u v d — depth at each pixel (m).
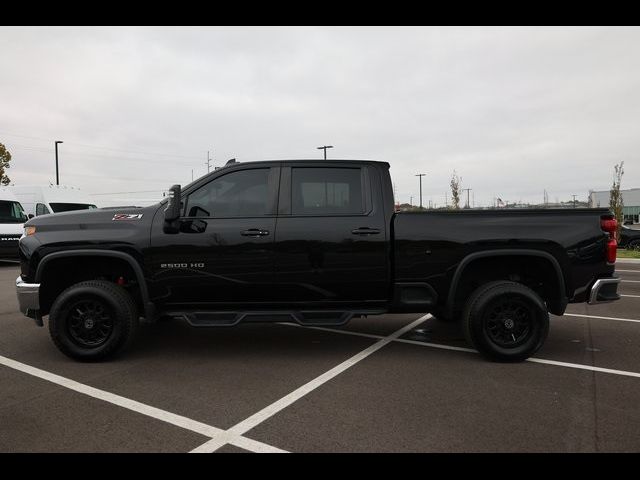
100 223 4.94
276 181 5.00
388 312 5.06
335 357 5.13
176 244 4.84
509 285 4.84
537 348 4.82
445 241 4.87
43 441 3.18
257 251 4.85
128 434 3.29
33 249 4.89
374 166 5.08
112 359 5.03
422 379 4.39
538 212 4.91
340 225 4.90
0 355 5.20
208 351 5.39
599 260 4.88
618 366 4.75
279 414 3.61
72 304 4.84
